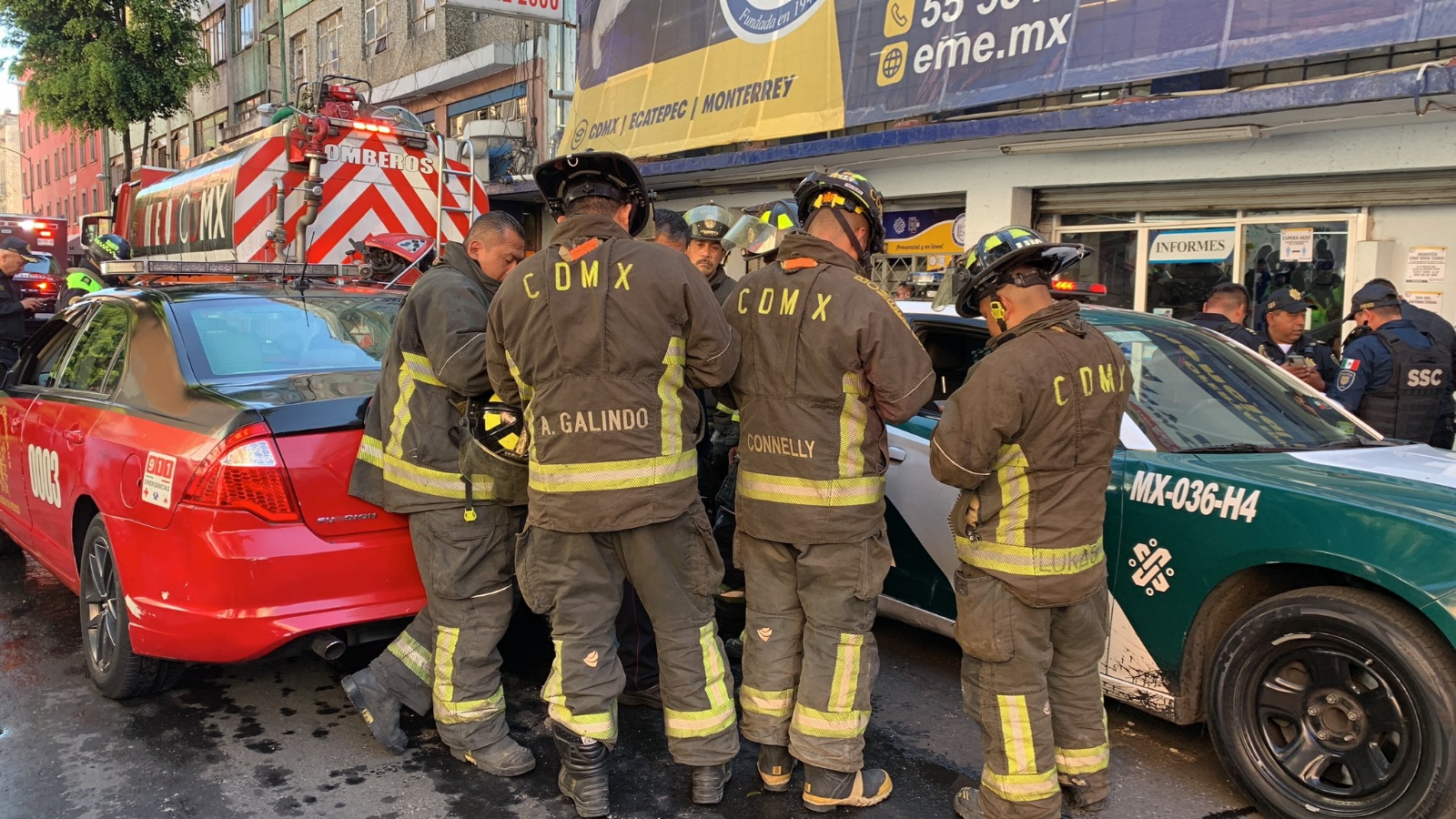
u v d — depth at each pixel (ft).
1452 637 8.20
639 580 9.56
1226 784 10.62
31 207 167.84
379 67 63.62
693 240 13.97
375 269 19.31
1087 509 9.09
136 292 14.05
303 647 10.65
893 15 28.66
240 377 11.91
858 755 9.74
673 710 9.82
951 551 12.46
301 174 21.61
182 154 100.48
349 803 9.97
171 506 10.53
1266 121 21.84
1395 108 20.13
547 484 9.15
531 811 9.88
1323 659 9.20
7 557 19.12
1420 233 21.57
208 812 9.75
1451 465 10.78
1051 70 24.72
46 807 9.79
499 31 52.21
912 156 29.45
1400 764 8.65
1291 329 18.53
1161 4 22.82
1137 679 10.89
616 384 8.90
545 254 9.19
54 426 14.05
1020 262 9.18
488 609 10.46
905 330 9.13
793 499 9.35
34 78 68.08
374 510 10.76
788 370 9.32
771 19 32.58
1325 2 20.17
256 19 82.94
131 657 11.76
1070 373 8.80
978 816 9.68
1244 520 9.82
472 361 9.69
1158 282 26.09
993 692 9.37
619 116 38.93
